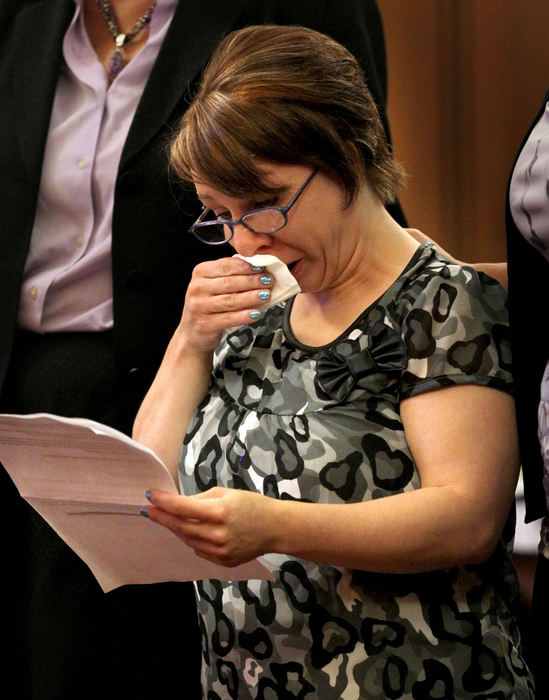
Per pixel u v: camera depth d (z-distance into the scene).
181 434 7.10
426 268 6.54
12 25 9.65
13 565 8.93
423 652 6.20
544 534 6.58
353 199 6.41
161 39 9.04
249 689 6.51
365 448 6.24
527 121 18.67
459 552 6.04
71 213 9.01
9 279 8.95
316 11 8.95
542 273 6.61
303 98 6.21
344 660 6.23
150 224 8.58
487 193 18.72
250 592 6.45
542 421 6.24
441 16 18.33
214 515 5.62
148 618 8.53
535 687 6.68
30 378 8.78
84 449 5.86
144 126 8.62
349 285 6.63
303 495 6.21
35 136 9.06
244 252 6.57
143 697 8.52
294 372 6.59
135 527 6.12
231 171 6.17
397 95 18.17
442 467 6.11
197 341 6.91
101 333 8.89
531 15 18.42
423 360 6.27
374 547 5.90
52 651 8.62
